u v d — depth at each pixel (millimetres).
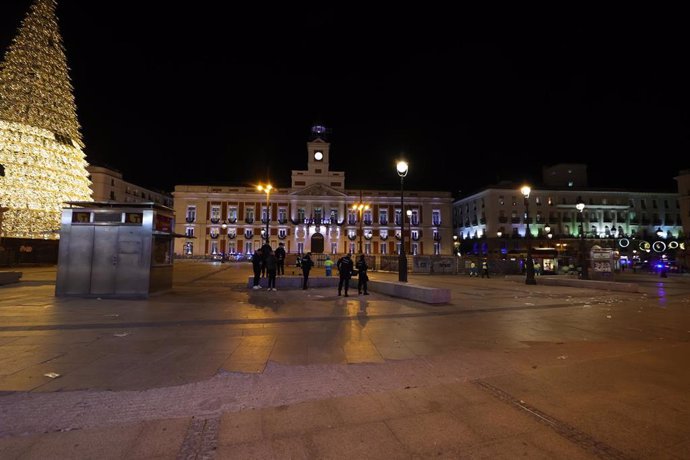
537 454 3029
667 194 75625
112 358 5367
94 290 11812
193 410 3713
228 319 8469
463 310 10367
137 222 12086
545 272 33000
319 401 3973
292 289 15508
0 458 2826
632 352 6133
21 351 5676
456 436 3293
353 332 7336
